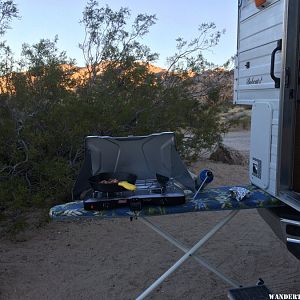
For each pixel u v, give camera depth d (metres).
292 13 2.88
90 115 5.35
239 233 4.89
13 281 3.75
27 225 4.76
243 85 3.73
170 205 2.88
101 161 3.19
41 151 4.86
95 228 5.08
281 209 3.03
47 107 5.41
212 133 7.88
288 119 2.95
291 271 3.86
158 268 3.99
